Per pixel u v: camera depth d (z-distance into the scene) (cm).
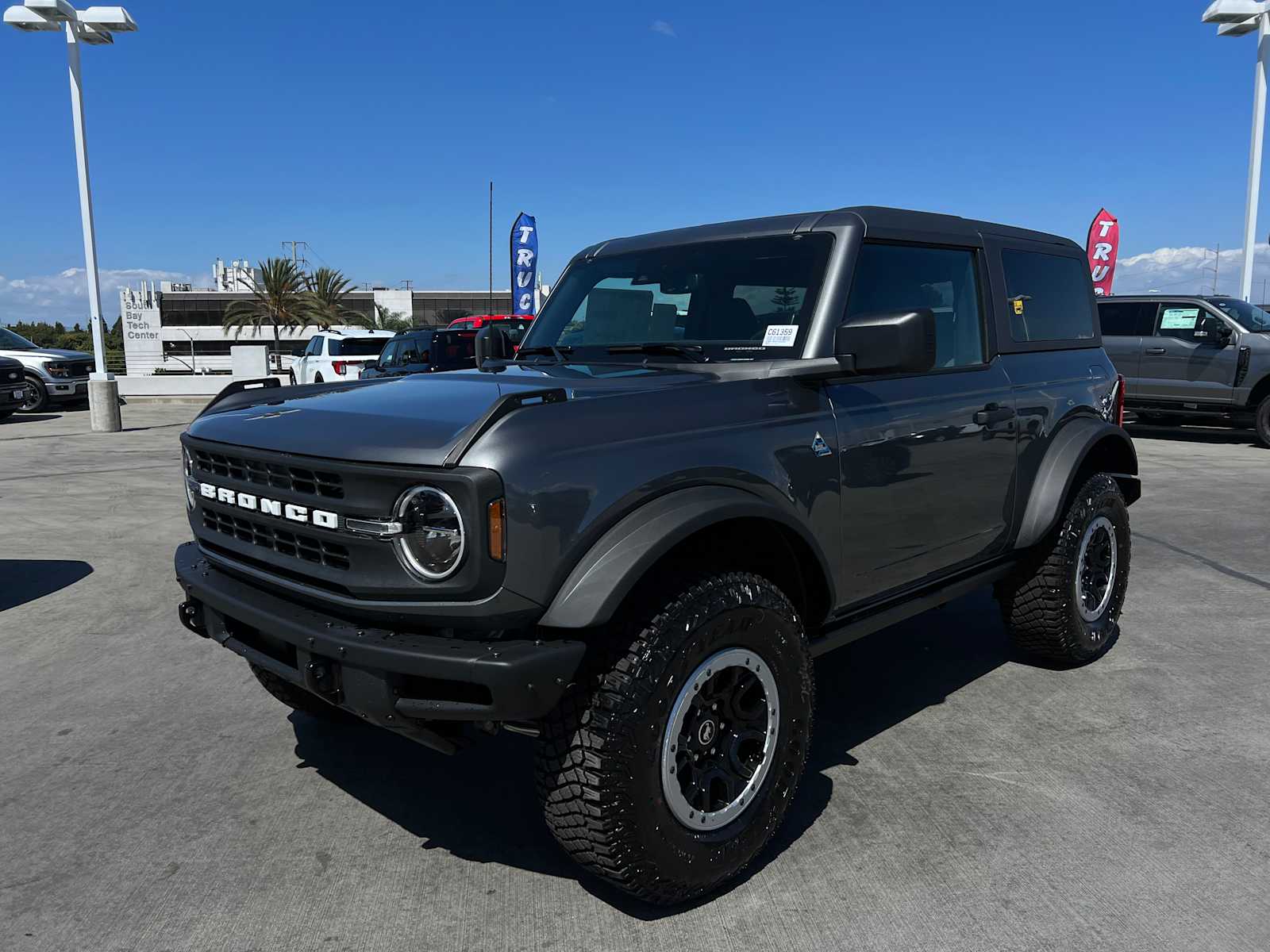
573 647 239
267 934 261
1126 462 484
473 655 232
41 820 327
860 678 454
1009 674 456
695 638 256
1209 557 681
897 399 344
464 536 231
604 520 248
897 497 342
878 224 351
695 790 267
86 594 617
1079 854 293
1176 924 257
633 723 246
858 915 265
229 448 291
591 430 253
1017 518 411
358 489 248
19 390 2003
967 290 397
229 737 397
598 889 282
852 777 349
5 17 1574
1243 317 1352
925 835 306
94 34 1644
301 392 346
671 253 374
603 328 380
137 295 7800
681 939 256
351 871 293
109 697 441
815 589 319
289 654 278
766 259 346
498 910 271
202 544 329
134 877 291
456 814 330
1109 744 373
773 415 299
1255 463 1170
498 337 428
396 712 246
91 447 1470
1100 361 477
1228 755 361
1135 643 497
